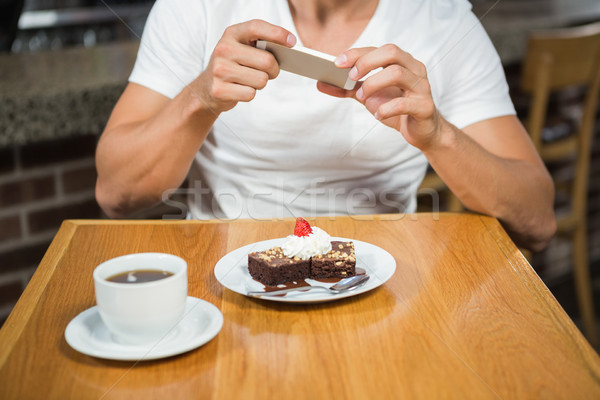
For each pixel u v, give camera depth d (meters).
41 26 3.16
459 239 1.13
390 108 1.10
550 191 1.32
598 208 3.16
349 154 1.40
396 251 1.08
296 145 1.40
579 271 2.40
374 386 0.78
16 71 1.89
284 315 0.91
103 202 1.41
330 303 0.94
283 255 0.99
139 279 0.86
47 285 0.98
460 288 0.97
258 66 1.13
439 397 0.77
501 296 0.95
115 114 1.38
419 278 1.00
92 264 1.04
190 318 0.89
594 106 2.23
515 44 2.46
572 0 3.46
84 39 3.31
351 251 1.01
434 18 1.42
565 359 0.83
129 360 0.82
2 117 1.61
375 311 0.92
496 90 1.41
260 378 0.79
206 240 1.12
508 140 1.36
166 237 1.13
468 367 0.81
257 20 1.11
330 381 0.79
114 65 2.00
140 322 0.82
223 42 1.13
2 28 2.27
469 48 1.42
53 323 0.89
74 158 1.86
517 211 1.25
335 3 1.38
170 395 0.77
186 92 1.25
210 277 1.00
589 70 2.18
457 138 1.19
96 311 0.90
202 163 1.46
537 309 0.92
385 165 1.43
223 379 0.79
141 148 1.29
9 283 1.82
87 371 0.81
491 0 3.41
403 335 0.87
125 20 3.38
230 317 0.90
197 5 1.41
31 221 1.82
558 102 2.78
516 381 0.79
